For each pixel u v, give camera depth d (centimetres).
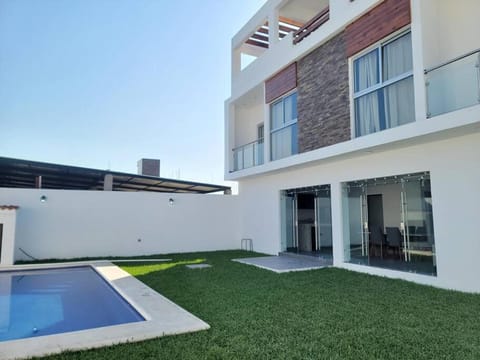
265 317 493
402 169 787
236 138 1548
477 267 636
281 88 1150
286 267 947
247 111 1598
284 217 1250
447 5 725
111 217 1277
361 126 851
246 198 1474
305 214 1146
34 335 503
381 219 866
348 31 881
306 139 1027
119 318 585
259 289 673
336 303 570
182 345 387
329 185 1035
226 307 544
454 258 674
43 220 1179
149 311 511
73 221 1220
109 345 384
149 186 1902
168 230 1366
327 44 961
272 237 1298
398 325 461
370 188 902
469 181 653
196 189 1986
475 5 687
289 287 691
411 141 725
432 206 719
